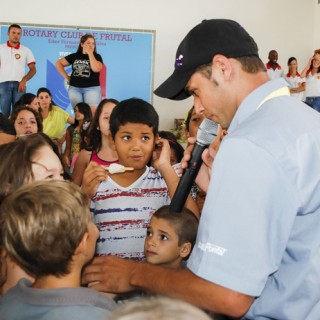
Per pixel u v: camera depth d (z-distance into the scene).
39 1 6.20
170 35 6.41
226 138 1.01
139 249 1.69
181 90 1.19
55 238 0.94
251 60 1.12
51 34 6.24
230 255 0.95
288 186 0.96
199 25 1.16
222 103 1.14
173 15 6.39
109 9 6.30
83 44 6.21
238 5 6.51
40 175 1.22
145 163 1.71
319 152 1.00
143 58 6.40
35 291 0.95
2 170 1.20
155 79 6.45
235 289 0.94
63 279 0.99
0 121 1.80
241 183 0.96
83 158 2.29
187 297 1.00
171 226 1.58
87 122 4.74
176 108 6.45
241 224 0.95
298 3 6.62
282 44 6.65
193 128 2.28
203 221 1.00
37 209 0.95
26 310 0.94
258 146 0.97
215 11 6.47
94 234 1.08
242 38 1.12
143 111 1.69
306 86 6.50
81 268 1.06
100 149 2.28
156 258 1.59
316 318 1.07
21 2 6.18
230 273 0.95
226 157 0.99
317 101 6.40
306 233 1.03
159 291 1.06
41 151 1.25
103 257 1.21
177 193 1.48
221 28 1.12
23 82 6.18
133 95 6.41
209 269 0.96
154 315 0.59
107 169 1.69
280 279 1.06
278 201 0.96
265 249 0.95
